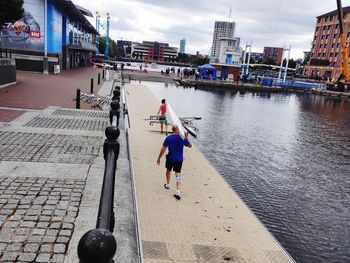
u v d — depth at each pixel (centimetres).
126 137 823
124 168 618
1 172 586
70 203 477
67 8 3706
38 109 1356
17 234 384
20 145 773
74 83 2628
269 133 2314
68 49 4372
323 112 3881
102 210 192
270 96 5688
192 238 670
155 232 674
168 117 1608
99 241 121
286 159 1653
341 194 1212
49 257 345
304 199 1138
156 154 1248
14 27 3194
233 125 2500
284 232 888
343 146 2062
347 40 9625
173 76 6588
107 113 1366
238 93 5647
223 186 995
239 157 1616
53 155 715
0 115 1149
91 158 712
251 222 773
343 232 916
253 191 1177
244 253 637
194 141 1839
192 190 930
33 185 536
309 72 11225
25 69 3175
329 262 764
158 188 911
